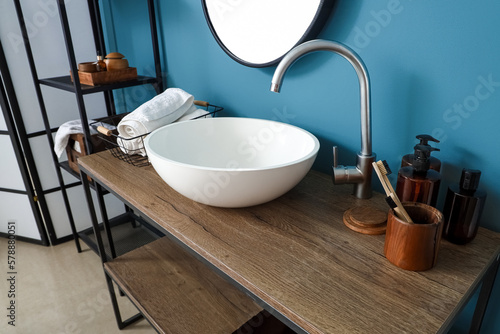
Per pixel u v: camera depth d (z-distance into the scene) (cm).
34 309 151
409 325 51
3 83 159
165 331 96
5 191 186
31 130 171
